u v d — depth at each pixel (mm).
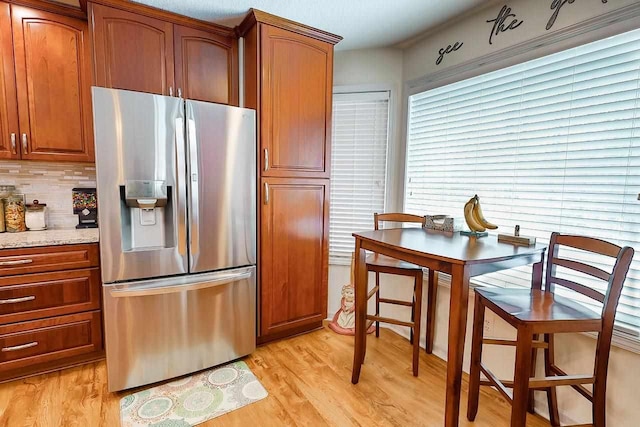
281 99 2277
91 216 2449
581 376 1317
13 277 1854
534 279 1673
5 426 1569
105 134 1686
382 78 2754
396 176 2799
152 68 2113
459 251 1470
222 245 2068
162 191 1847
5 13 1924
